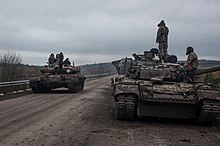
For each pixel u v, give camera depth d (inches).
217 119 543.2
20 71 1208.8
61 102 703.1
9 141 342.6
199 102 469.4
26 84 1048.8
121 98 471.5
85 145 333.1
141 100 469.1
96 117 514.6
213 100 459.8
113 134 389.7
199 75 544.4
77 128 419.8
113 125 453.1
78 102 708.7
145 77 541.3
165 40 635.5
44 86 946.1
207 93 461.1
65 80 932.6
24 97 812.0
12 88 959.6
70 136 371.9
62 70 974.4
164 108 489.1
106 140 356.8
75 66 1015.6
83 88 1173.7
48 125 433.7
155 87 479.5
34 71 1327.5
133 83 488.4
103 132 400.2
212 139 378.9
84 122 466.3
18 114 526.0
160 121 503.8
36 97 813.2
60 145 330.0
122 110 478.3
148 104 485.7
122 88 476.1
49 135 373.4
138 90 473.1
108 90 1093.1
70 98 793.6
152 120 509.4
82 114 538.6
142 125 462.3
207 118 469.7
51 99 765.3
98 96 866.1
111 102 730.2
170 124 481.7
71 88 941.8
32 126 425.1
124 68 705.6
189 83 523.2
